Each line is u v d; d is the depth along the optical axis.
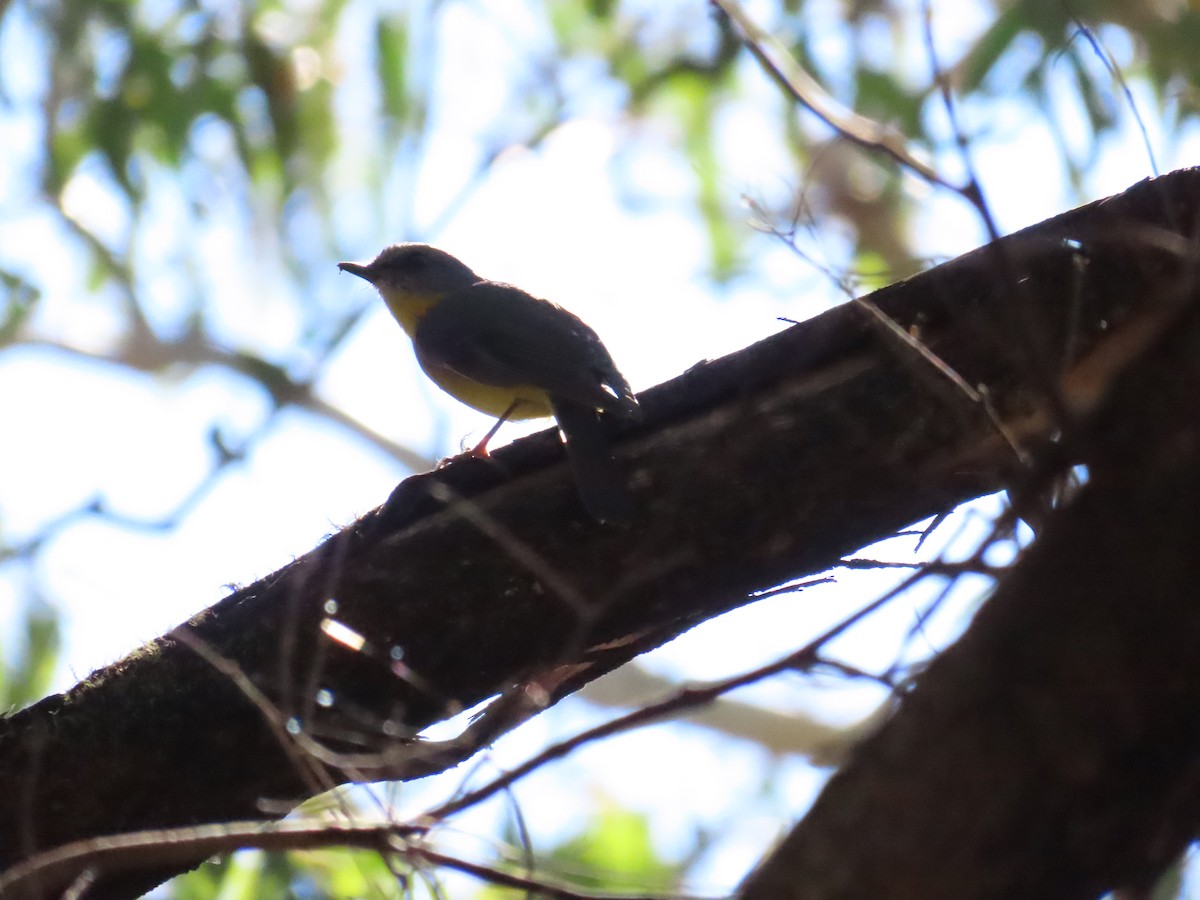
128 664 7.47
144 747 7.23
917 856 4.79
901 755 4.89
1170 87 15.30
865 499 7.57
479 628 7.53
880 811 4.86
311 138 16.34
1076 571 4.79
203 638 7.46
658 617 7.70
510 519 7.61
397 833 5.73
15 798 7.09
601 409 7.83
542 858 6.68
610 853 15.52
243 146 16.02
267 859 10.77
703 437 7.66
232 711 7.32
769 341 7.88
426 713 7.53
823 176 16.77
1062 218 7.64
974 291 7.55
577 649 6.91
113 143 15.74
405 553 7.60
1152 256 7.15
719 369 7.87
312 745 6.29
